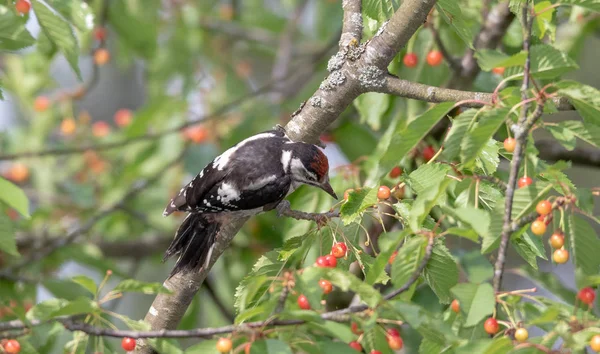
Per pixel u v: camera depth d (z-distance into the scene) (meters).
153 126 16.92
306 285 7.07
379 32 9.85
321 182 11.05
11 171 17.75
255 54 22.11
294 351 7.50
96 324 8.01
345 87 10.16
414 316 6.89
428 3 9.54
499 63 7.06
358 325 7.38
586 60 21.59
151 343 7.54
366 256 8.81
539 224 7.26
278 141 10.98
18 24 8.97
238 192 10.70
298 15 20.45
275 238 17.08
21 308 7.71
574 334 6.78
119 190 17.23
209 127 16.66
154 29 16.95
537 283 11.88
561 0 7.62
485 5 13.37
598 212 21.20
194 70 18.11
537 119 7.17
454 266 8.25
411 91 9.72
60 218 17.81
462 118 7.65
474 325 7.15
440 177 8.41
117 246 18.30
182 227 11.17
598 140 7.38
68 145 18.34
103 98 26.34
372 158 12.05
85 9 10.20
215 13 21.27
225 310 16.41
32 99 17.33
